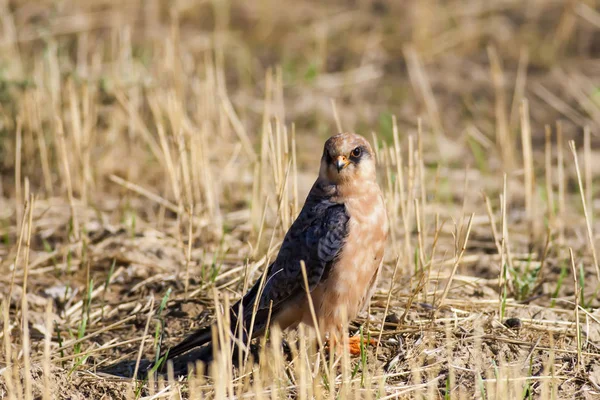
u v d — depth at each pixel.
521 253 12.35
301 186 14.69
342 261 9.09
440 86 19.78
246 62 20.53
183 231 12.91
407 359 9.21
